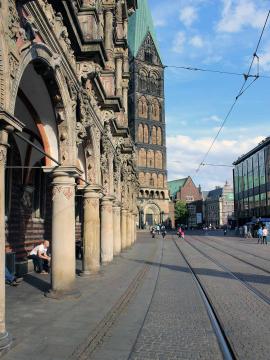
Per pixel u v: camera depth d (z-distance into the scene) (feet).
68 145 39.29
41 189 65.26
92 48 42.39
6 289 42.73
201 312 33.55
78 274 55.52
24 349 23.40
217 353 23.26
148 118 341.82
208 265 70.08
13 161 53.21
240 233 222.89
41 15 30.22
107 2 67.62
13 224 53.06
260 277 54.19
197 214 479.41
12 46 24.12
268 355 22.72
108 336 26.55
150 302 37.65
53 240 39.40
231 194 545.85
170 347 24.29
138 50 342.03
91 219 54.24
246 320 30.48
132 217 137.08
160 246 130.00
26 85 35.60
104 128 61.87
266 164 217.97
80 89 43.09
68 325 28.81
